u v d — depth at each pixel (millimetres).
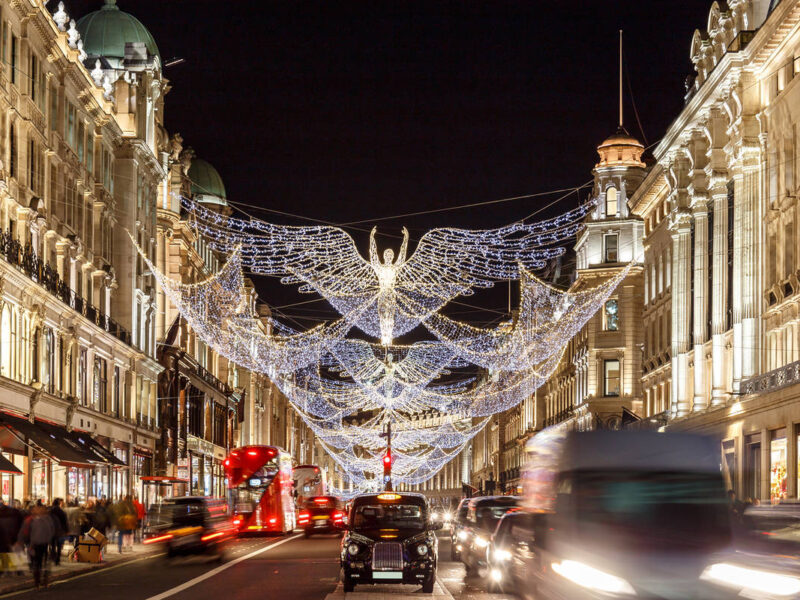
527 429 105500
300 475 68750
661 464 14000
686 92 56000
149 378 65000
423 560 21781
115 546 42281
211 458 85125
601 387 79312
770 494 41844
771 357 43938
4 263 38094
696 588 11914
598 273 79688
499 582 21719
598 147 82312
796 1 38500
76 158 50844
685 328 55125
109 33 64875
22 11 42625
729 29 48719
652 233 65250
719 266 49188
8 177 40875
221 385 88250
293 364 119625
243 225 44625
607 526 13633
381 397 94500
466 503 32969
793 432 39312
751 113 45531
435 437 179125
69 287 48781
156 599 21094
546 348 95938
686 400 54938
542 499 15891
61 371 47656
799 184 40562
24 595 22953
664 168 58562
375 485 180250
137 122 61938
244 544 44188
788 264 41938
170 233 71938
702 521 13711
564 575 13352
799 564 10492
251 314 104438
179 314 73500
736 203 46562
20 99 42625
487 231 44500
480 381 145625
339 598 20594
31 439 39000
